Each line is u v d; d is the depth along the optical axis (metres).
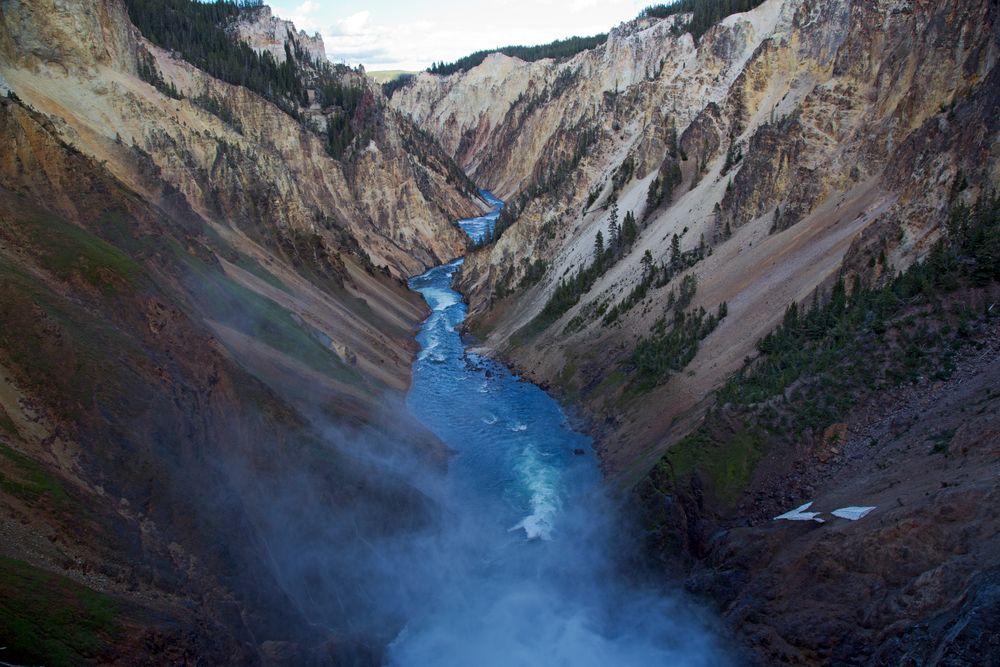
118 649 19.97
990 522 21.14
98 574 22.02
